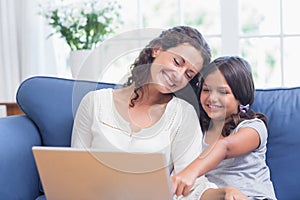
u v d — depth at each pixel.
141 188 1.10
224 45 2.58
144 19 2.72
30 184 1.67
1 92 2.65
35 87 1.83
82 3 2.38
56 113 1.80
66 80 1.88
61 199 1.18
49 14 2.41
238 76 1.59
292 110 1.72
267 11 2.56
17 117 1.82
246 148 1.51
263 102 1.77
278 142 1.68
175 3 2.68
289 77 2.54
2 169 1.52
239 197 1.24
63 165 1.12
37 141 1.78
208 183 1.35
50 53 2.69
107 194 1.14
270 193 1.51
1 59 2.65
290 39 2.51
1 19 2.64
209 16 2.66
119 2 2.70
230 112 1.60
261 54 2.57
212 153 1.38
